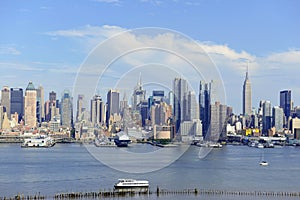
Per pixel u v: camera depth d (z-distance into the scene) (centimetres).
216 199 11400
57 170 17238
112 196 11488
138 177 15225
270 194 12325
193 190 12662
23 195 11562
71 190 12388
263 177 16425
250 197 11812
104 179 14612
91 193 11744
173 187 13188
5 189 12562
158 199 11206
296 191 13038
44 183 13725
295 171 18862
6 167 18462
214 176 16138
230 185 14012
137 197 11419
